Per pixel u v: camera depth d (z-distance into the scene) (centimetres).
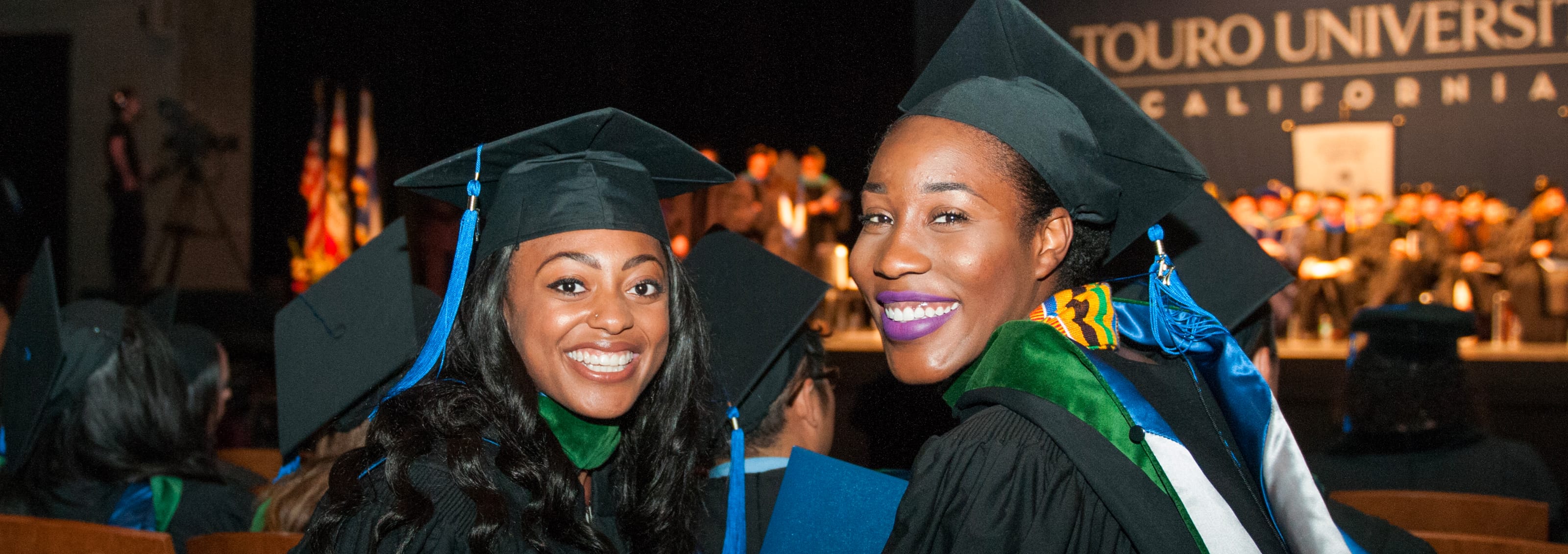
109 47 1005
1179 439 117
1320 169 1032
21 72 1013
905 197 126
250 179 1027
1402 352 281
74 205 1007
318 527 126
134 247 958
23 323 231
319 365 184
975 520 112
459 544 130
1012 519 111
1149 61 1078
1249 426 126
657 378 159
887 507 144
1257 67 1055
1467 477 276
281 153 1023
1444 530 229
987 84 131
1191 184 138
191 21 1002
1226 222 186
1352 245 930
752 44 827
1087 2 1092
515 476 136
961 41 145
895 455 227
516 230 144
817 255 816
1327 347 767
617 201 146
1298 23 1047
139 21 998
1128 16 1081
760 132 843
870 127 836
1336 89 1039
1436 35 1019
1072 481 114
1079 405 117
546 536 137
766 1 820
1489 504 224
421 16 865
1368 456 287
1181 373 132
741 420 185
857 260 133
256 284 1020
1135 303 135
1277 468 123
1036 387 119
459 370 146
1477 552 185
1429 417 279
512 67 810
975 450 117
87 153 1007
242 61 1011
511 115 817
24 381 226
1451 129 1016
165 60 999
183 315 784
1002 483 113
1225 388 129
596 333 140
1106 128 140
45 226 1005
